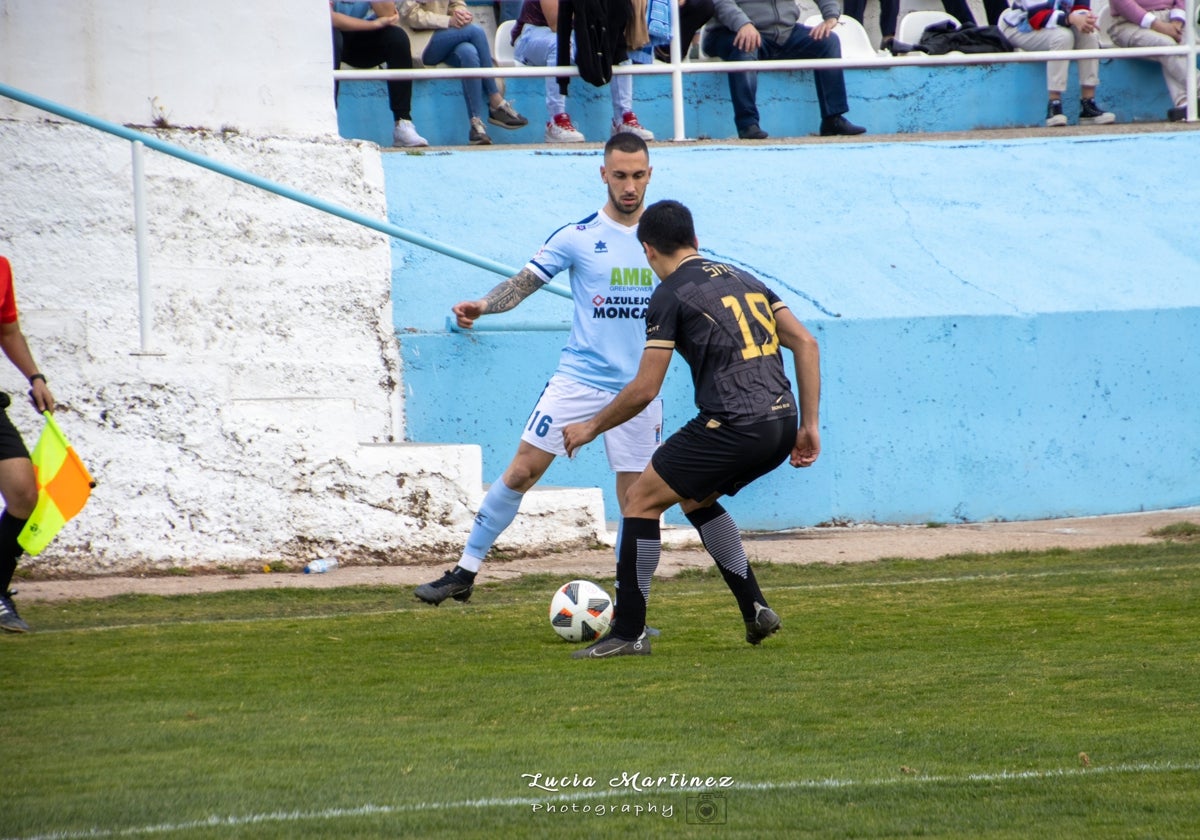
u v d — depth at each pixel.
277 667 20.12
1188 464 41.69
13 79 36.94
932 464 40.06
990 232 44.78
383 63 48.19
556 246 24.56
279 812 12.66
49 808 12.74
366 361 38.16
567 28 47.41
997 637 21.89
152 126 38.22
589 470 38.59
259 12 39.44
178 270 37.09
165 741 15.41
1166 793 13.16
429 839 11.92
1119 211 46.62
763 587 28.50
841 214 44.94
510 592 28.56
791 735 15.58
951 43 55.28
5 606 23.58
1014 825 12.27
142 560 30.92
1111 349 41.16
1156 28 56.12
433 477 33.34
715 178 45.81
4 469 23.25
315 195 39.25
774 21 52.16
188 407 31.53
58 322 31.00
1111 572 29.30
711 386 20.05
